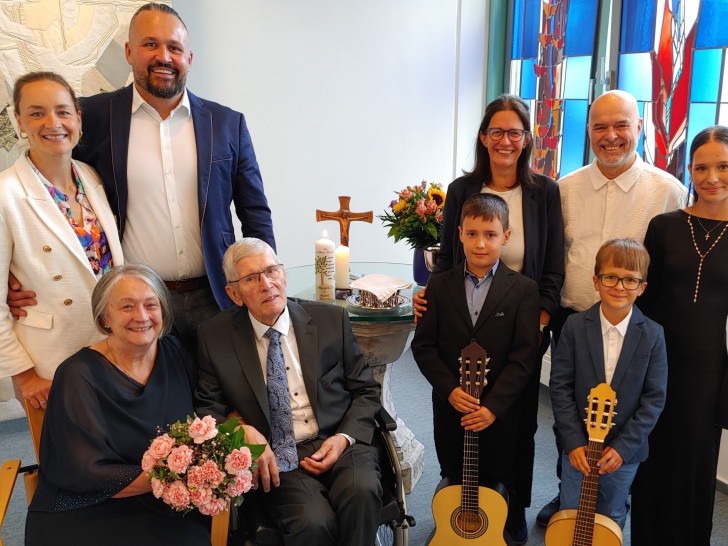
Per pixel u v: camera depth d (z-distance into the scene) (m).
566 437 2.07
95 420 1.75
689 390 2.04
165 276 2.28
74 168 2.06
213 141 2.25
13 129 3.08
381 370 2.71
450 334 2.17
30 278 1.95
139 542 1.73
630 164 2.20
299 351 2.05
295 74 3.77
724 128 1.94
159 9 2.06
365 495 1.83
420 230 2.70
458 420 2.23
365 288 2.38
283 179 3.89
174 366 1.97
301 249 4.05
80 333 2.01
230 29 3.55
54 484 1.76
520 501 2.41
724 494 2.75
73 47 3.11
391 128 4.11
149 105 2.16
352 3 3.81
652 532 2.22
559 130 3.84
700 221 2.02
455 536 2.11
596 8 3.46
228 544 1.85
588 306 2.29
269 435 1.98
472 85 4.25
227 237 2.32
